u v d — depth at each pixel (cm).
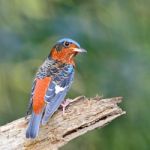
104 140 1667
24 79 1752
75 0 1820
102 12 1812
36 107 1280
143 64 1731
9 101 1734
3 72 1747
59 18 1762
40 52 1738
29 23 1781
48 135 1280
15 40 1759
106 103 1304
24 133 1284
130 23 1816
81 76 1712
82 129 1295
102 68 1717
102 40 1748
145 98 1684
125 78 1702
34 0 1819
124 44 1766
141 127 1662
